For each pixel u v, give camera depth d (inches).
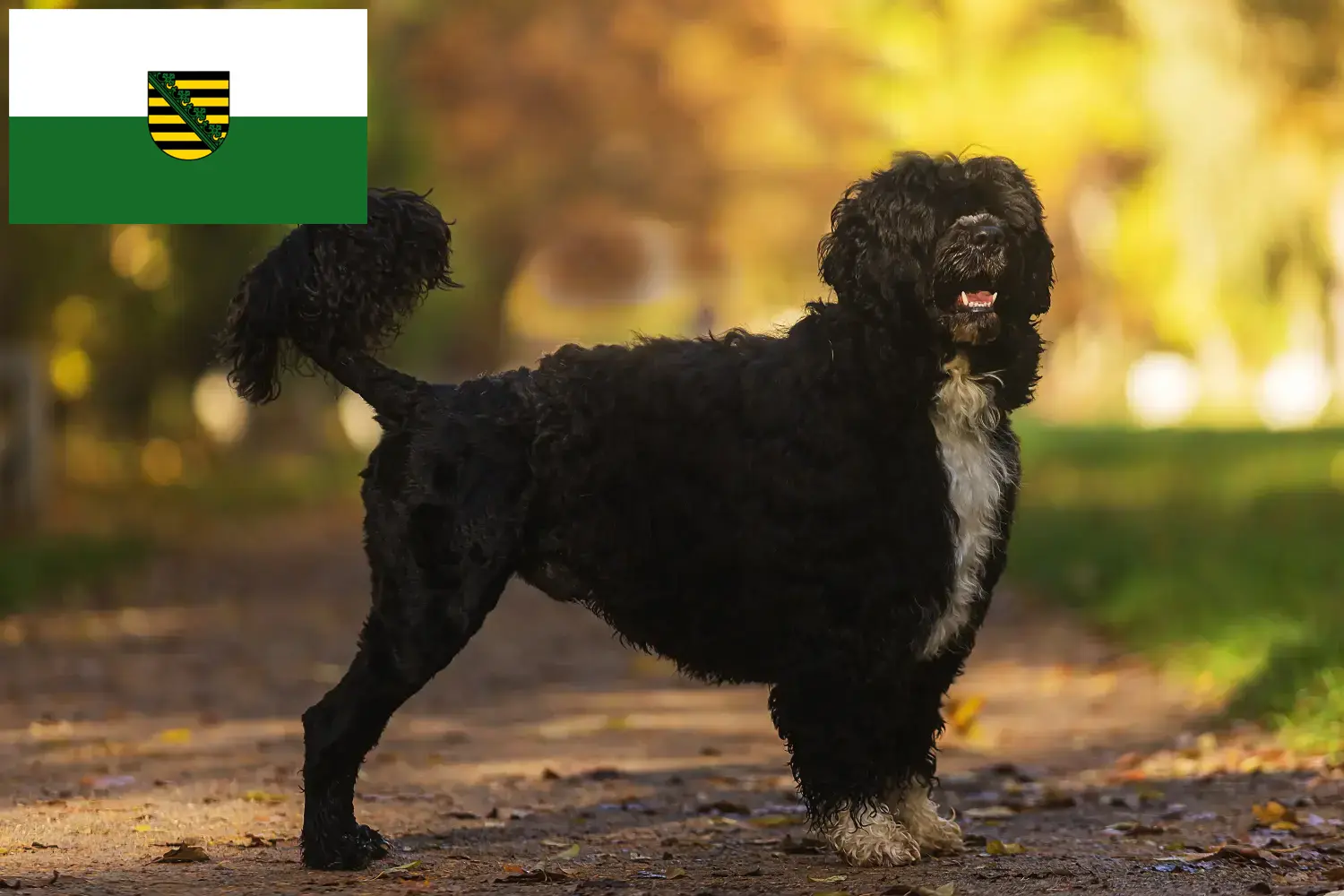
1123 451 1381.6
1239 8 2097.7
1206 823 347.6
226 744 448.5
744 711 514.9
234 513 1231.5
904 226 294.7
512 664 618.2
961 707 471.8
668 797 383.6
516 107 2356.1
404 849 325.1
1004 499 302.7
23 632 661.9
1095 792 385.7
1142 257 2293.3
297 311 310.7
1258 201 2094.0
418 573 304.3
